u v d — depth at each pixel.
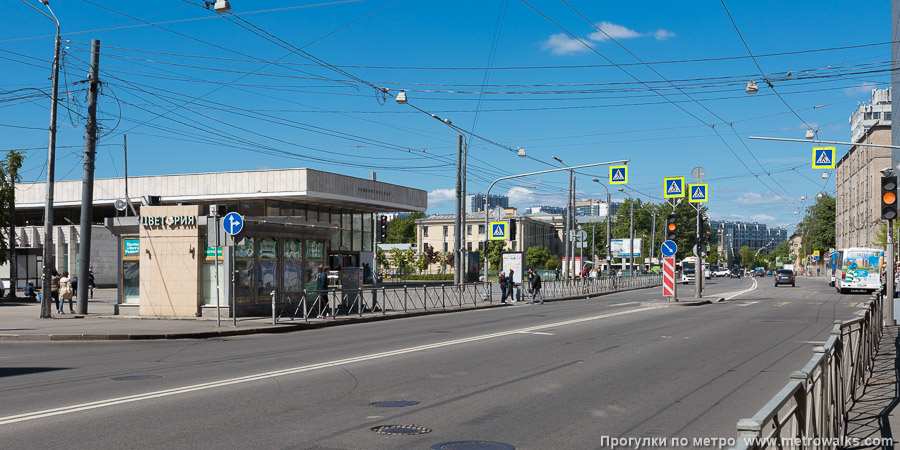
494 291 51.09
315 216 56.84
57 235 53.91
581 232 58.38
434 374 11.81
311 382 10.98
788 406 4.92
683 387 10.61
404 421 8.22
